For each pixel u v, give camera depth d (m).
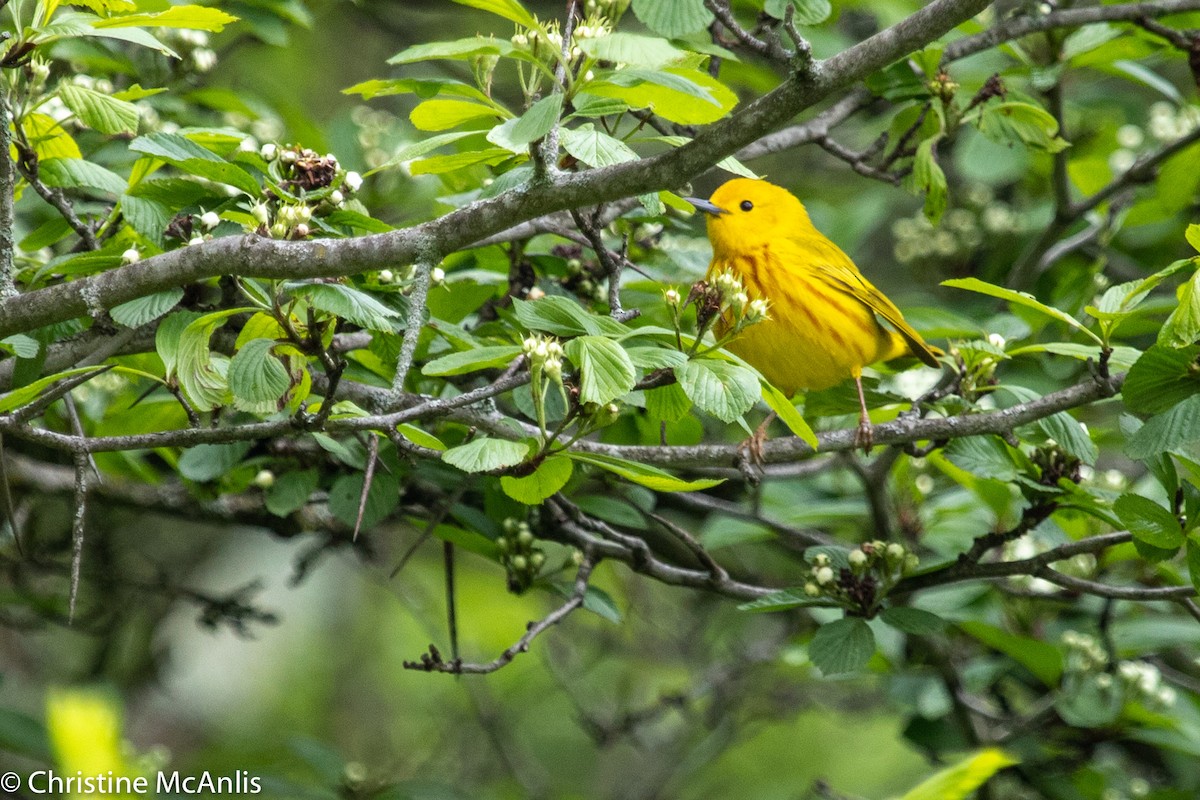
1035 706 12.57
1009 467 8.30
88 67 10.55
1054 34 11.39
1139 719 10.95
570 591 9.80
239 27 12.32
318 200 7.46
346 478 9.27
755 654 14.26
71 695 3.05
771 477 11.70
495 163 8.00
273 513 10.34
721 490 13.96
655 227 10.49
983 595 11.30
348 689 18.38
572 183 6.43
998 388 8.45
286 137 11.77
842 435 8.34
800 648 12.73
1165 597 8.46
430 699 18.09
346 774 11.61
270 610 18.47
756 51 9.06
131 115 7.25
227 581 18.42
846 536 13.66
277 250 6.47
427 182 11.49
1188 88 16.91
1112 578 11.61
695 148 6.22
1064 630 11.50
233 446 9.69
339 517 9.09
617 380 5.97
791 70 6.05
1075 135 14.63
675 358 6.40
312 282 6.51
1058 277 13.25
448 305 9.09
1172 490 7.82
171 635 17.73
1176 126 12.84
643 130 12.24
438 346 8.75
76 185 7.51
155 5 10.05
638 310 7.80
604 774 17.97
